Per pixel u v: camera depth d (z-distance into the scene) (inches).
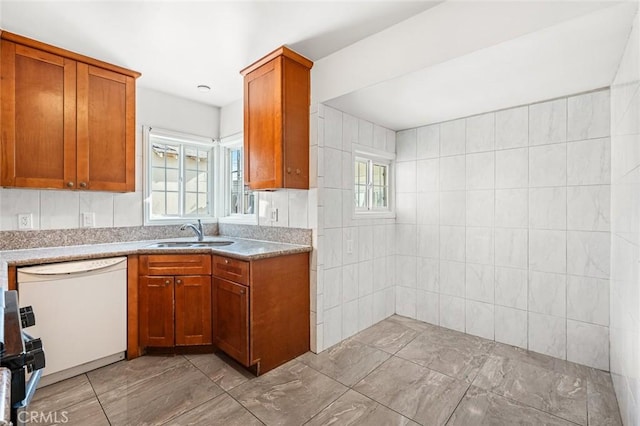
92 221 104.0
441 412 68.4
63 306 79.2
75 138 89.1
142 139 115.6
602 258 85.4
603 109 85.1
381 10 72.1
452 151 114.6
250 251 88.1
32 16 73.2
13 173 79.8
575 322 89.7
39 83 83.7
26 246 91.3
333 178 101.3
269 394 75.0
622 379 66.6
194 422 65.1
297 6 70.4
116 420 65.4
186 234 127.0
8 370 23.4
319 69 94.8
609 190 84.3
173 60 95.3
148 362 90.4
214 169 138.2
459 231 113.2
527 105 97.9
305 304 97.3
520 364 88.8
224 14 73.2
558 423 64.7
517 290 100.3
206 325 94.8
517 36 60.5
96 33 80.7
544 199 95.0
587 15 53.9
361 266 113.3
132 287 92.0
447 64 71.1
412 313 126.3
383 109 102.3
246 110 99.0
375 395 74.6
